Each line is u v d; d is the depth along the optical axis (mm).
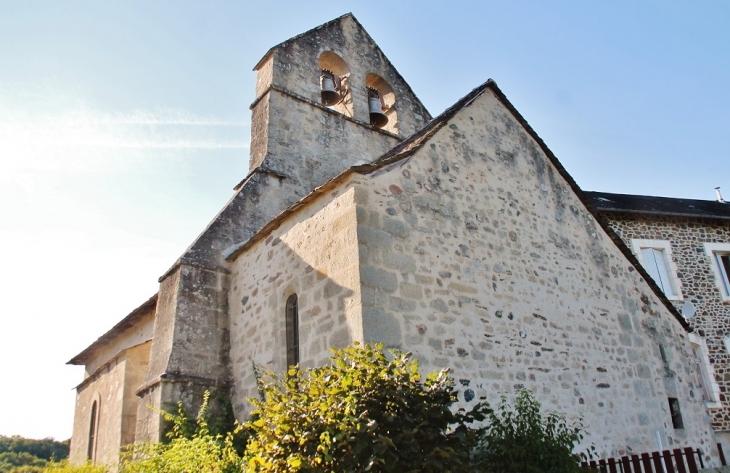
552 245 9586
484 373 7379
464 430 5516
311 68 13227
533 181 9992
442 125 8867
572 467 6520
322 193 7762
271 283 8539
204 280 9469
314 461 4762
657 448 9172
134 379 11547
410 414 5117
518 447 6395
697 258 16172
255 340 8602
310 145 12297
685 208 16984
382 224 7238
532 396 7645
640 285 10984
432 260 7574
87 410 14078
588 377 8766
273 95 12227
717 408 14422
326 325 7051
